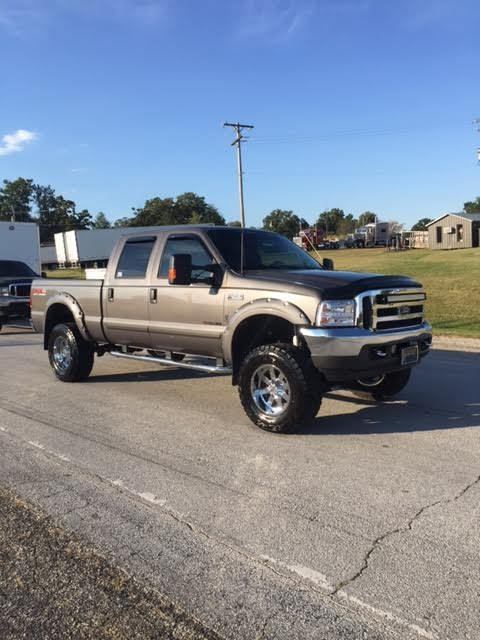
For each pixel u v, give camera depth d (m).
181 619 2.76
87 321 7.80
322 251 63.81
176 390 7.67
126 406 6.82
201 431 5.75
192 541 3.49
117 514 3.88
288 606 2.84
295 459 4.88
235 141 46.50
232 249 6.32
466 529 3.58
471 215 53.25
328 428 5.73
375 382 6.67
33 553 3.39
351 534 3.54
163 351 6.98
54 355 8.48
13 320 14.97
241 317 5.78
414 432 5.57
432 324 14.23
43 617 2.81
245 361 5.69
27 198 130.62
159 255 6.85
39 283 8.70
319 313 5.25
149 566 3.22
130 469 4.71
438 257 37.75
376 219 73.44
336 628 2.67
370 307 5.39
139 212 127.38
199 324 6.28
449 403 6.64
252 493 4.19
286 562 3.23
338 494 4.14
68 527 3.70
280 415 5.48
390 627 2.67
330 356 5.21
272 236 6.98
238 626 2.70
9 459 5.00
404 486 4.27
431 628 2.66
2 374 9.12
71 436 5.64
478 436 5.42
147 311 6.89
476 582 3.01
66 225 130.75
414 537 3.49
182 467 4.74
